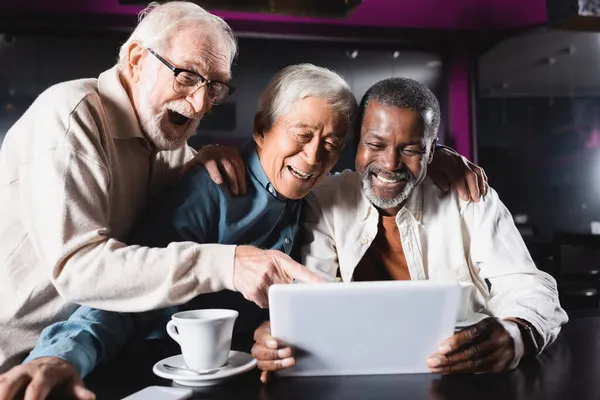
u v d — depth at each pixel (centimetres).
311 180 147
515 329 113
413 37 412
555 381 103
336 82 143
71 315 131
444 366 106
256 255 119
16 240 136
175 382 104
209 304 155
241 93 387
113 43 367
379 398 95
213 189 148
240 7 302
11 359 137
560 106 430
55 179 123
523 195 432
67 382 97
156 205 151
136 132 148
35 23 354
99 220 127
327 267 162
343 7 309
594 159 427
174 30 141
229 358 113
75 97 135
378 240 166
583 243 282
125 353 125
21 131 137
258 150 154
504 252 156
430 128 147
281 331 104
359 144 151
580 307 256
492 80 425
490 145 427
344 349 106
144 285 118
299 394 98
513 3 420
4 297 136
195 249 121
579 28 287
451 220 163
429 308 104
